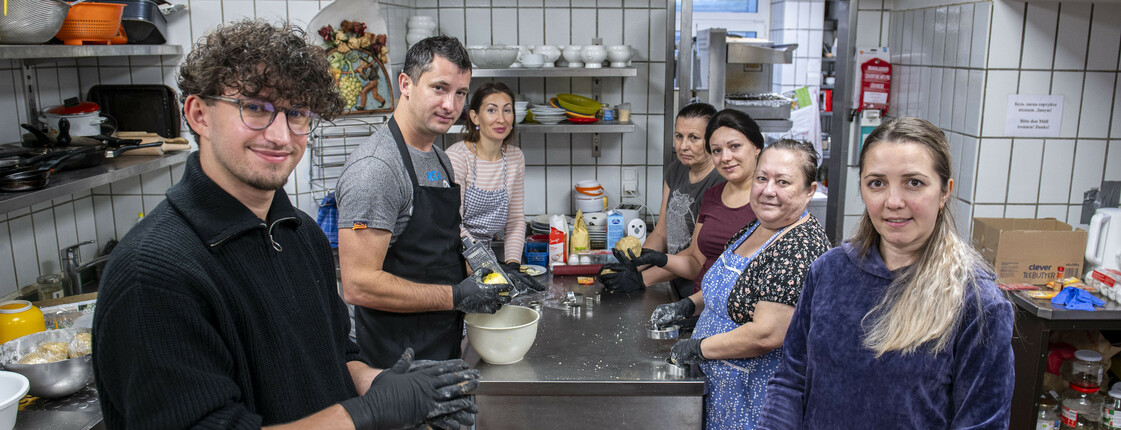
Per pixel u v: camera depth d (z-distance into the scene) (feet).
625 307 7.94
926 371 3.94
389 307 5.98
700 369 6.10
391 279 5.93
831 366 4.25
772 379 4.79
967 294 3.89
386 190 5.85
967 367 3.85
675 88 12.09
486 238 8.94
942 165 3.85
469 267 7.13
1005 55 8.78
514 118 8.80
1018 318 7.38
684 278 8.66
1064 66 8.86
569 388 5.91
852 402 4.16
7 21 5.53
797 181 5.47
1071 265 7.75
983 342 3.81
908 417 4.00
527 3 10.93
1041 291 7.41
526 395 5.97
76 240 8.91
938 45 9.84
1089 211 9.27
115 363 2.96
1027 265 7.75
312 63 3.25
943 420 3.98
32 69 8.10
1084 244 7.71
